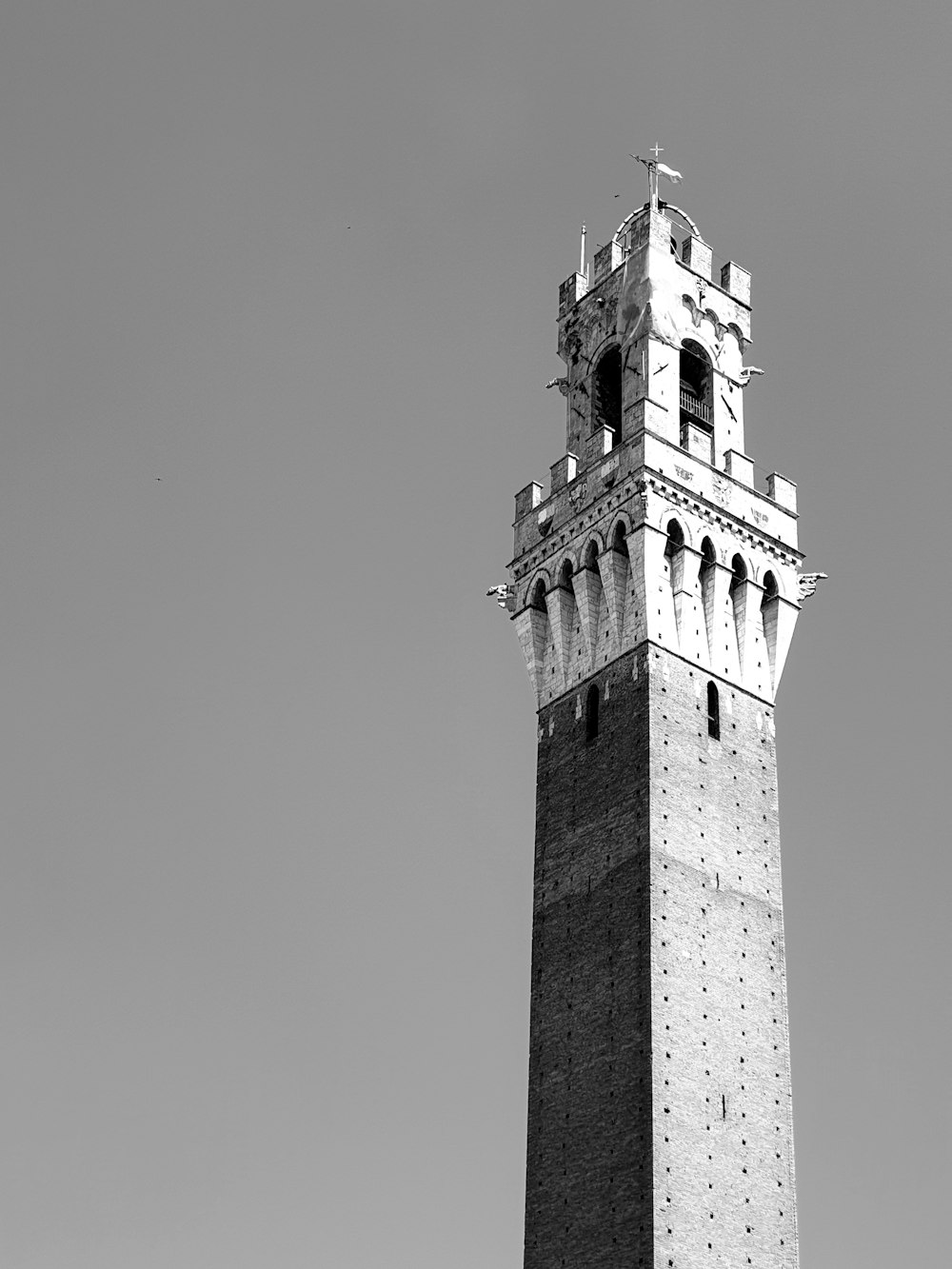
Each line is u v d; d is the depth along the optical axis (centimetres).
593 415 10494
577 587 9750
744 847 9038
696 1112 8119
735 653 9619
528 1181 8475
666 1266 7669
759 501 10038
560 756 9506
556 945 8944
